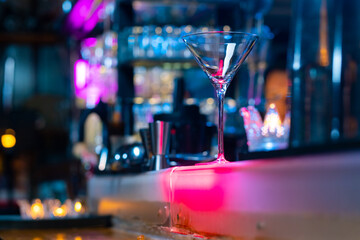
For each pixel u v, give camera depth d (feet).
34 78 27.89
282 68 15.11
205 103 11.55
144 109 10.41
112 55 11.91
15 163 22.33
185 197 3.48
